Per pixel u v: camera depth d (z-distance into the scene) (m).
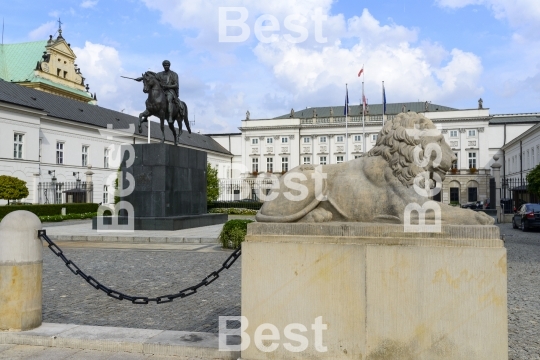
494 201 30.62
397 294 3.28
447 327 3.20
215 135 74.19
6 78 54.97
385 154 3.83
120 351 4.15
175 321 5.27
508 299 6.30
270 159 68.94
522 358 3.99
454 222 3.45
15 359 3.96
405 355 3.26
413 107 66.81
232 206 36.91
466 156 60.25
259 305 3.52
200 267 9.07
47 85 54.34
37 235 4.64
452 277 3.19
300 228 3.54
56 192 37.91
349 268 3.36
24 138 36.41
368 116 65.12
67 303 6.17
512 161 57.41
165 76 18.42
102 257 10.52
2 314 4.46
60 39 57.31
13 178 29.20
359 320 3.34
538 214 19.12
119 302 6.24
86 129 43.81
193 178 18.28
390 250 3.29
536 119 63.28
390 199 3.67
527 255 11.27
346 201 3.81
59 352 4.13
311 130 67.75
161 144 16.25
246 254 3.55
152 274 8.30
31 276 4.55
